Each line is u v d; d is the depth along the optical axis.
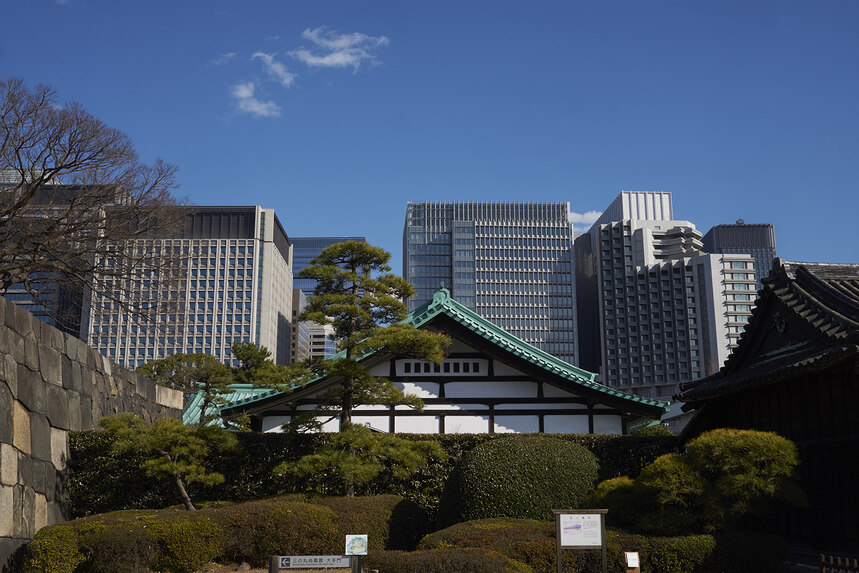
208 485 19.08
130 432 17.17
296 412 22.64
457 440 20.36
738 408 17.94
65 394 18.67
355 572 11.07
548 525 13.55
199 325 134.38
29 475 16.19
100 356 21.36
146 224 30.19
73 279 29.44
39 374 17.06
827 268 17.36
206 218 140.88
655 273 162.12
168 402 27.14
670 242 166.88
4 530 14.59
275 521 15.44
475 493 15.23
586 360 172.62
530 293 162.75
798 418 15.31
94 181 28.08
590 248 178.50
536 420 22.28
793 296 16.33
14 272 27.59
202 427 18.36
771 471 12.56
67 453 18.78
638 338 160.00
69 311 32.41
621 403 21.94
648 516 13.08
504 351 22.31
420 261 165.75
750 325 17.88
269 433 20.53
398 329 18.31
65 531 13.59
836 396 13.99
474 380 22.66
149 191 28.94
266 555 15.27
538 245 165.50
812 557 14.48
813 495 14.76
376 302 18.86
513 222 166.12
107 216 28.58
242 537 15.21
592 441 20.28
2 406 14.87
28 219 26.80
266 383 18.77
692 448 13.31
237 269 137.62
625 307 162.62
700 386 19.08
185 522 14.56
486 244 164.75
